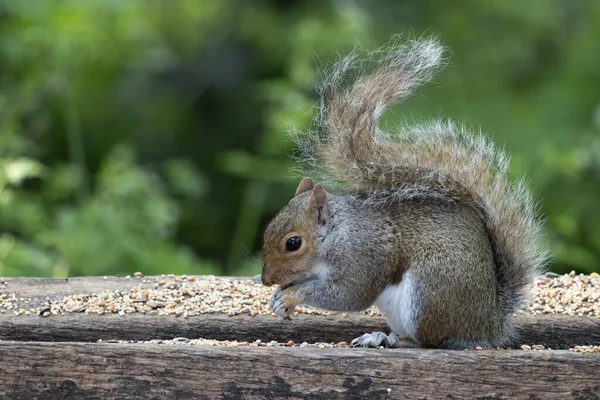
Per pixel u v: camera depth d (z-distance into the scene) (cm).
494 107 1592
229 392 716
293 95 1388
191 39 1797
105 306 866
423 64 837
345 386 717
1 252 1220
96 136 1697
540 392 722
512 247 817
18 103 1449
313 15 1747
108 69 1686
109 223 1271
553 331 841
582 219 1420
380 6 1742
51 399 716
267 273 843
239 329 848
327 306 827
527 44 1694
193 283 930
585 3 1705
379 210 824
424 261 789
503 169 838
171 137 1731
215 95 1758
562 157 1384
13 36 1462
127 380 716
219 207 1653
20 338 829
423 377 720
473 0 1734
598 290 911
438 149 838
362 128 843
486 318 789
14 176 1303
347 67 859
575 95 1573
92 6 1437
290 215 841
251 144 1734
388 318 823
